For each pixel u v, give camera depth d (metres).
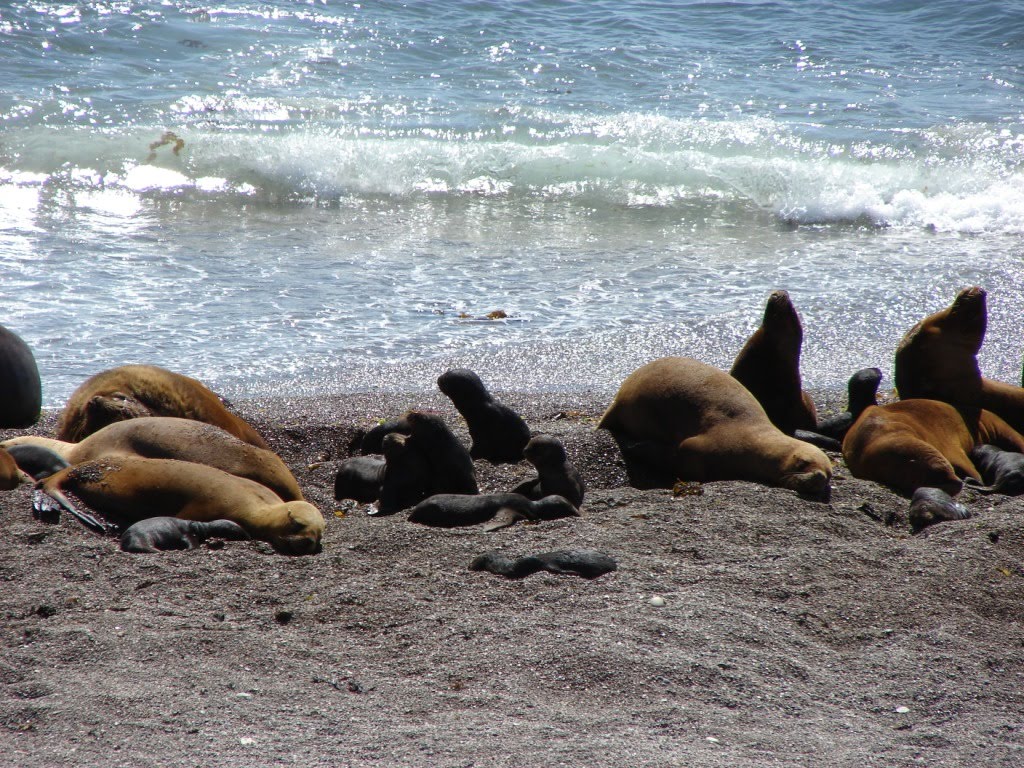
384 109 78.25
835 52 98.75
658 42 99.12
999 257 56.19
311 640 17.44
